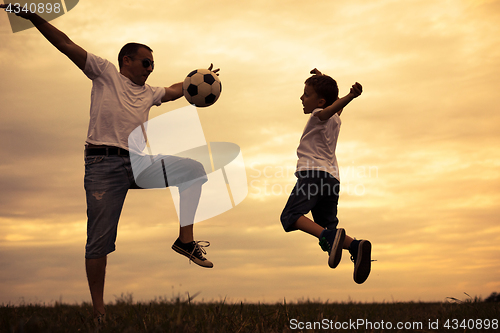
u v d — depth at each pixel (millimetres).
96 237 3307
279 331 2580
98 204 3326
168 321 2377
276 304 4090
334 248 3133
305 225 3271
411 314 3672
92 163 3371
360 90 3076
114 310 3941
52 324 2525
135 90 3670
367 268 3260
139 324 2473
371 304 4891
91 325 2598
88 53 3445
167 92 4012
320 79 3535
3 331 2350
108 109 3422
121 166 3410
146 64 3637
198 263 3768
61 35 3342
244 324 2623
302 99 3609
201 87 3998
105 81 3506
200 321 2596
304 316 3035
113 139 3414
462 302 3674
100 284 3320
